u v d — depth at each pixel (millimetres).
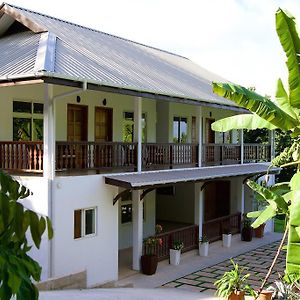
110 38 19766
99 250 12312
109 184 12516
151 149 15016
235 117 7871
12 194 2633
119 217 16766
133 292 10797
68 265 11406
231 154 20234
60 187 11227
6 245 2449
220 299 10203
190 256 16266
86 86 10727
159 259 14781
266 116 6355
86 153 12430
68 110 15297
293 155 7277
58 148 11812
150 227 18469
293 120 6508
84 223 11984
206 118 22547
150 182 12547
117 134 17375
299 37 5906
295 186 5477
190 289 12281
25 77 10195
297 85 6000
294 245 5336
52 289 9430
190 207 21922
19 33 15281
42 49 12289
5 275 2215
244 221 19750
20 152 11711
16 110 13773
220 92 6324
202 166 17781
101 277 12336
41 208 11094
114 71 13344
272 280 13469
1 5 14750
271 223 22297
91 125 16125
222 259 16031
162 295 10906
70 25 17891
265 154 23031
